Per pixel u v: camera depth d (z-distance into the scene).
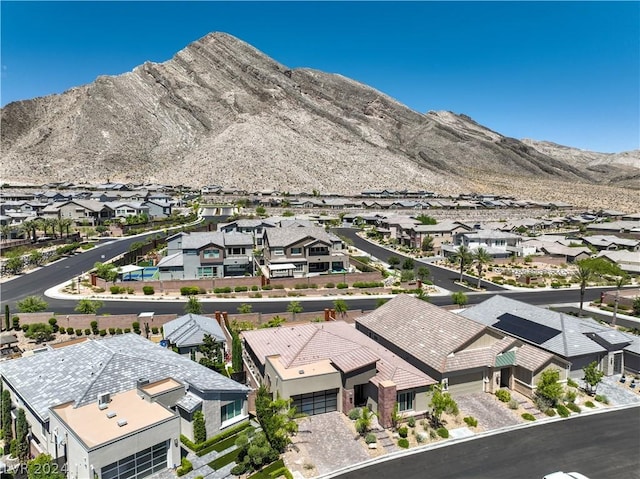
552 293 75.50
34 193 165.75
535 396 36.88
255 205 169.88
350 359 34.41
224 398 30.95
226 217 143.12
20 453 28.42
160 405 28.06
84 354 33.22
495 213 182.00
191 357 42.56
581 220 168.50
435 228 111.62
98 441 23.75
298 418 33.34
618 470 28.12
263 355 36.78
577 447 30.56
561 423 33.69
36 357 33.66
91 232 108.62
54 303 59.91
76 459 24.27
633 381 40.06
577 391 38.47
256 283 70.56
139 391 29.23
